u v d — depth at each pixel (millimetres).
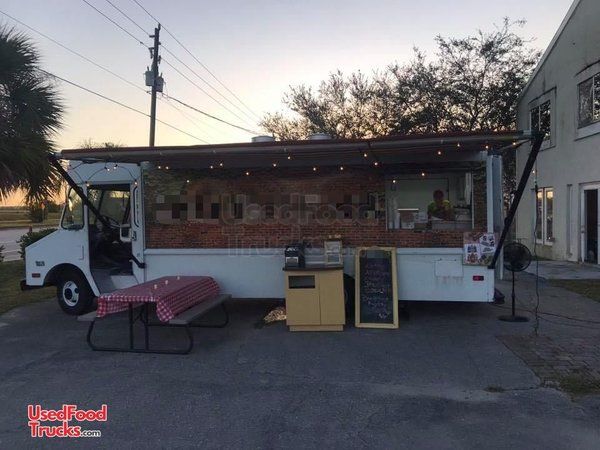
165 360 6008
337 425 4211
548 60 15375
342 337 6797
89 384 5277
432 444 3855
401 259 7594
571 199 13945
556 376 5195
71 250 8453
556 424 4148
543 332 6855
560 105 14492
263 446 3881
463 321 7539
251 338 6863
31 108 13039
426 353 6047
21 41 13016
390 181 7758
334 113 25844
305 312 7105
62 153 7129
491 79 21594
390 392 4898
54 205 13797
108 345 6660
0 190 12578
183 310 6551
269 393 4934
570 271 12078
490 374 5305
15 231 37281
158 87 20469
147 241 8391
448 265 7508
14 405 4773
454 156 7551
